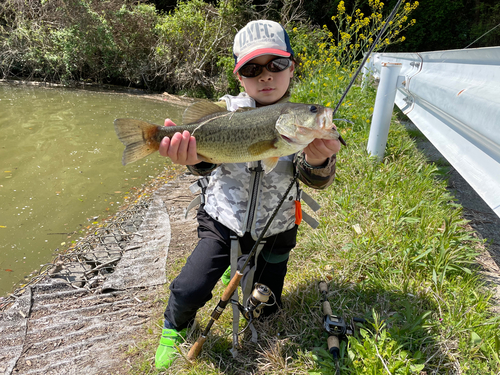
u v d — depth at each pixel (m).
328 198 3.87
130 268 3.26
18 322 2.65
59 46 15.26
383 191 3.80
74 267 3.41
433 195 3.59
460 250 2.72
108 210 4.78
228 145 1.77
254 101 2.15
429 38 17.41
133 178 5.86
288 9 15.52
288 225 2.17
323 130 1.63
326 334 2.21
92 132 8.26
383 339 1.97
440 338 2.05
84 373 2.20
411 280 2.57
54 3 15.40
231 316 2.44
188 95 15.30
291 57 2.09
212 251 2.11
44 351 2.39
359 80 8.37
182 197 4.86
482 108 2.22
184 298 2.08
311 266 2.89
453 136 3.03
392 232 3.07
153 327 2.54
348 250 2.94
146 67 15.70
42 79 15.66
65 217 4.57
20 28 15.12
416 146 5.36
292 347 2.16
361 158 4.47
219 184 2.12
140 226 4.06
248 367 2.09
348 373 1.96
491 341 1.98
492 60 2.46
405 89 4.62
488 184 2.16
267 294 2.10
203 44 15.41
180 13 15.66
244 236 2.13
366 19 8.09
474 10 16.83
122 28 15.82
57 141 7.50
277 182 2.09
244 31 2.05
